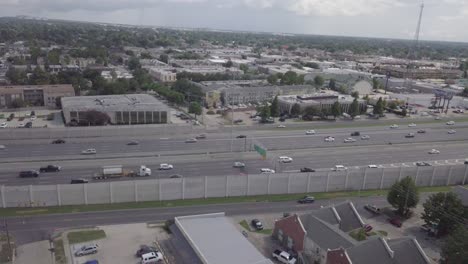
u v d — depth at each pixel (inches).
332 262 2625.5
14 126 6117.1
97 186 3641.7
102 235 3174.2
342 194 4200.3
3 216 3376.0
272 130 6658.5
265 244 3198.8
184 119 7091.5
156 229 3307.1
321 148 5802.2
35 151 5098.4
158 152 5251.0
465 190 3688.5
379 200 4119.1
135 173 4389.8
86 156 4977.9
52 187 3553.2
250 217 3614.7
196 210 3673.7
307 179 4146.2
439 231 3415.4
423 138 6722.4
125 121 6496.1
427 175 4522.6
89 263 2731.3
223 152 5374.0
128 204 3705.7
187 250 2842.0
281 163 5059.1
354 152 5713.6
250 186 4018.2
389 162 5344.5
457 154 5895.7
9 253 2849.4
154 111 6584.6
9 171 4389.8
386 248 2632.9
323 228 2955.2
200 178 3865.7
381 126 7406.5
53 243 3029.0
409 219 3742.6
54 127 5895.7
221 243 2864.2
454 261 2637.8
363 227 3277.6
